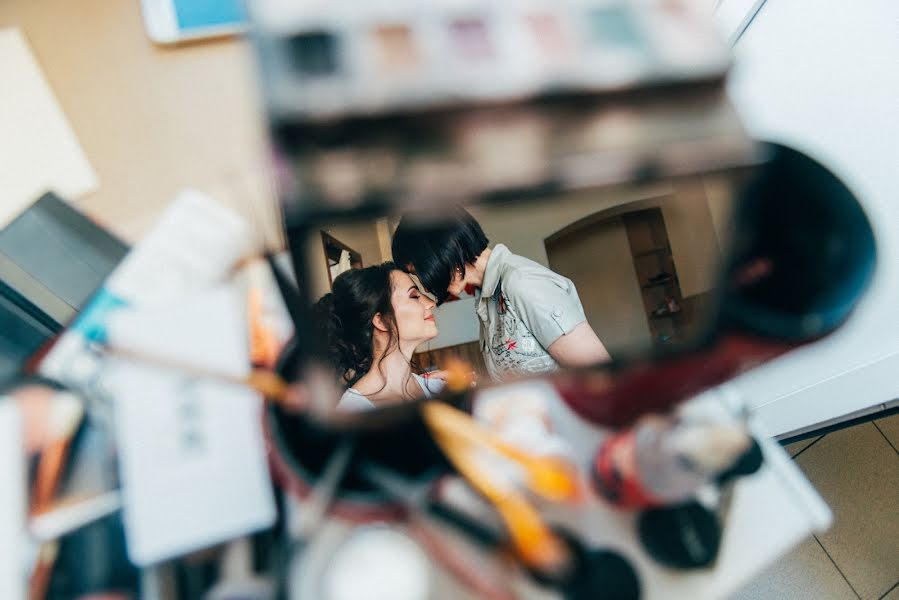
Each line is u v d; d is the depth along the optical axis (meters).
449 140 0.23
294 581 0.30
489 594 0.30
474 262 0.61
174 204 0.42
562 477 0.32
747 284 0.29
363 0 0.24
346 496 0.30
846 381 0.58
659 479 0.30
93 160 0.45
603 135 0.24
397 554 0.29
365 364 0.53
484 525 0.30
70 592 0.31
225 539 0.32
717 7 0.44
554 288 0.59
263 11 0.23
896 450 1.00
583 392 0.34
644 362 0.32
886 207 0.47
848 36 0.44
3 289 0.40
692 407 0.35
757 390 0.68
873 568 0.92
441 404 0.33
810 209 0.27
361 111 0.22
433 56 0.23
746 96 0.50
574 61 0.24
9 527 0.31
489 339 0.66
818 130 0.49
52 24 0.46
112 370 0.34
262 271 0.40
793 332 0.28
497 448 0.31
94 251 0.42
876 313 0.51
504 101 0.23
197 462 0.33
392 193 0.23
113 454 0.34
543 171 0.23
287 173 0.22
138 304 0.39
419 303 0.59
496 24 0.25
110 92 0.46
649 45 0.25
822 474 0.99
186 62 0.47
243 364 0.34
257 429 0.33
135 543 0.31
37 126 0.45
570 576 0.30
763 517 0.35
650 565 0.33
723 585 0.33
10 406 0.34
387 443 0.31
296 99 0.22
